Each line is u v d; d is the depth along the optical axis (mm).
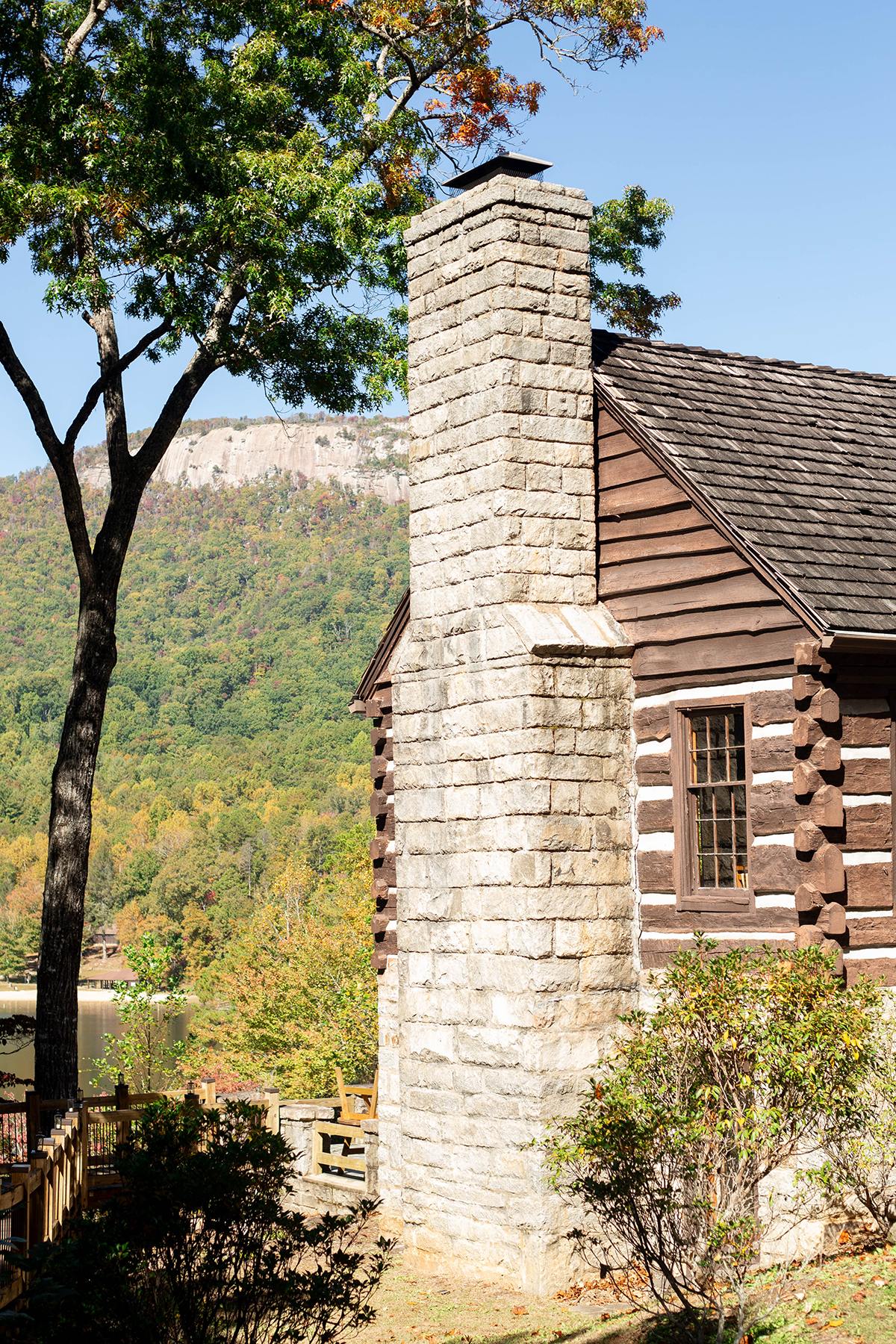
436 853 13680
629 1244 12367
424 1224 13359
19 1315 6977
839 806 11336
